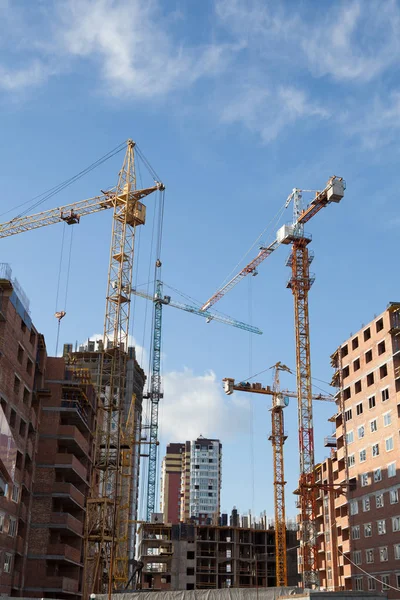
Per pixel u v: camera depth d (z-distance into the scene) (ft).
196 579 582.76
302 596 234.79
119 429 372.79
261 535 627.87
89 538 339.98
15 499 261.03
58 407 308.19
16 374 262.88
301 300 440.86
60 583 279.90
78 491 313.12
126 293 389.19
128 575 539.70
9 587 250.78
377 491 355.56
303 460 416.26
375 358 373.40
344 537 396.98
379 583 341.21
